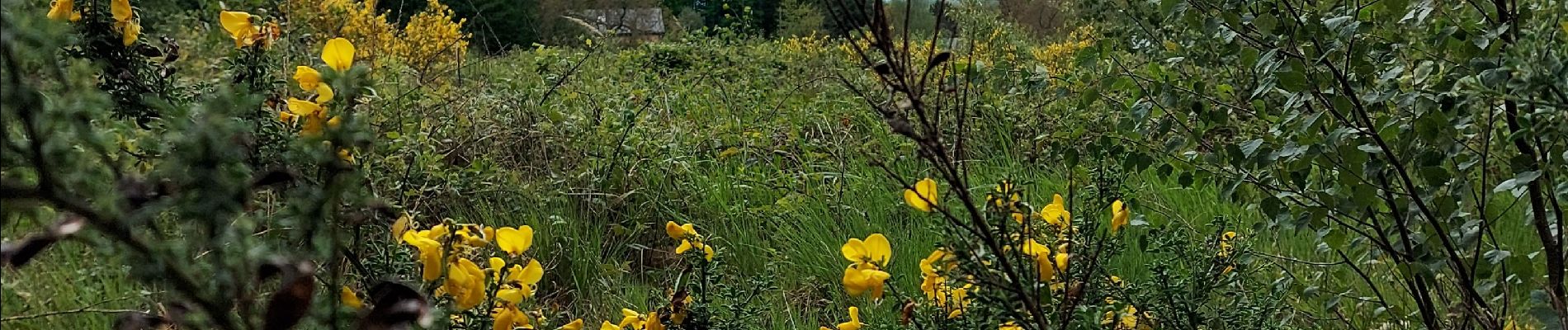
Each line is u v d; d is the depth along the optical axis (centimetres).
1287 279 246
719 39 986
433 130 404
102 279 298
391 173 313
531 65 751
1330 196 210
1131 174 408
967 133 463
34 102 73
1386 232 230
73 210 75
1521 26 191
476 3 1555
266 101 198
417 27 906
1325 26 198
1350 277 293
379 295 97
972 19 504
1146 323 198
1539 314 180
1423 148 196
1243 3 206
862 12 126
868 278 149
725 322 213
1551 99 159
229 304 83
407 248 170
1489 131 193
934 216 154
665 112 568
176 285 82
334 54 133
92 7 185
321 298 109
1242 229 322
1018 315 151
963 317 167
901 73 130
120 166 91
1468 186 199
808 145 491
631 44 1289
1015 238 162
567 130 457
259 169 162
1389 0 194
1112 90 252
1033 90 254
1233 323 204
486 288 143
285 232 112
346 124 101
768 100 660
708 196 410
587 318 313
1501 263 226
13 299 277
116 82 184
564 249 353
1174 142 229
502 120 472
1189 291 203
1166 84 229
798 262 349
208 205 76
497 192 388
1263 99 244
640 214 395
